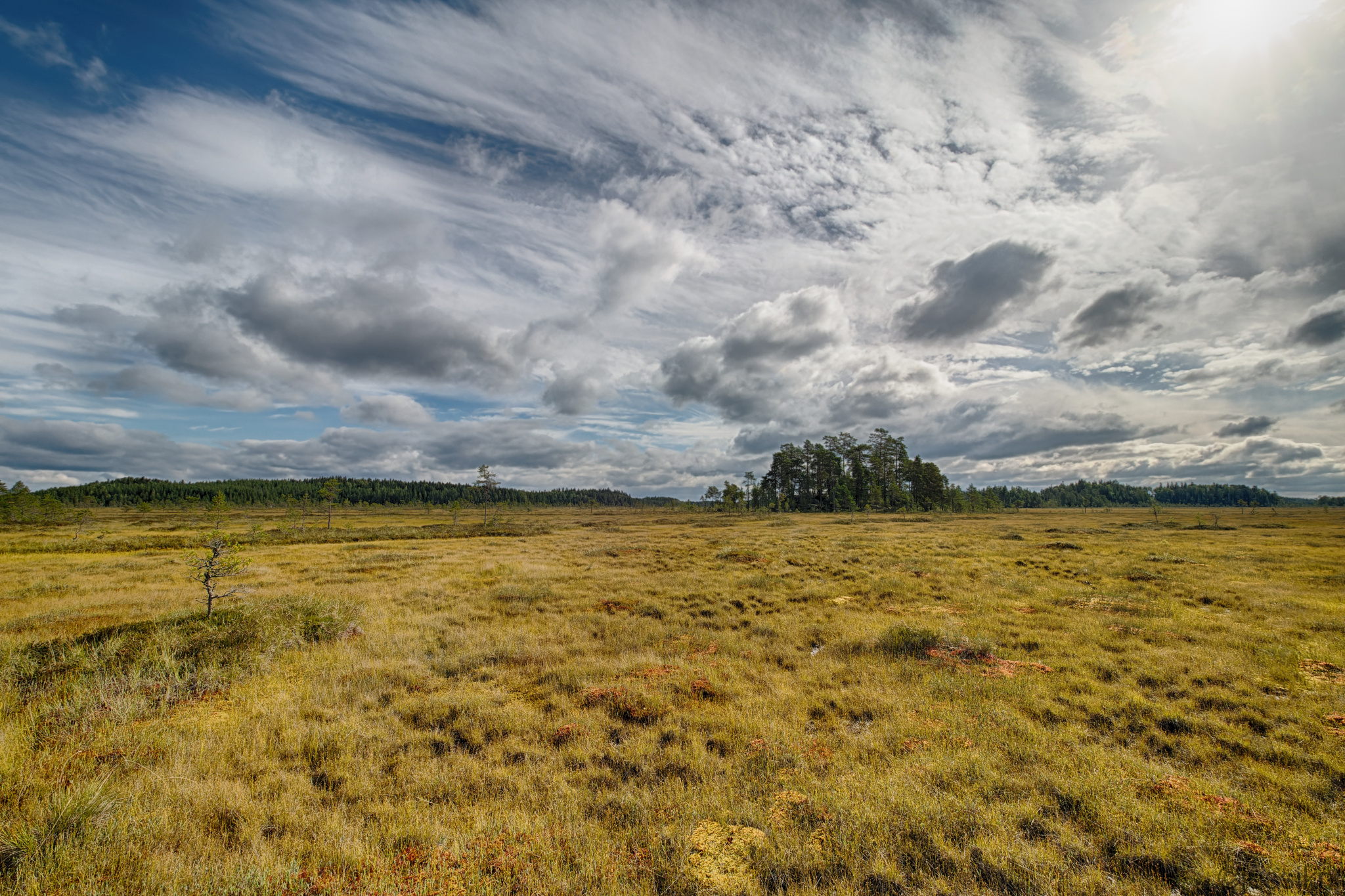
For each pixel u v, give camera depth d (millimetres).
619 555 33656
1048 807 6020
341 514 107938
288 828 5742
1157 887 4742
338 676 10578
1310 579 20359
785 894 4738
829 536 45438
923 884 4828
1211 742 7633
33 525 62688
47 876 4652
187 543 40781
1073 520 70938
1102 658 11336
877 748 7527
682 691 9891
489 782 6793
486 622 15719
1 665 10141
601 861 5125
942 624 14484
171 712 8641
